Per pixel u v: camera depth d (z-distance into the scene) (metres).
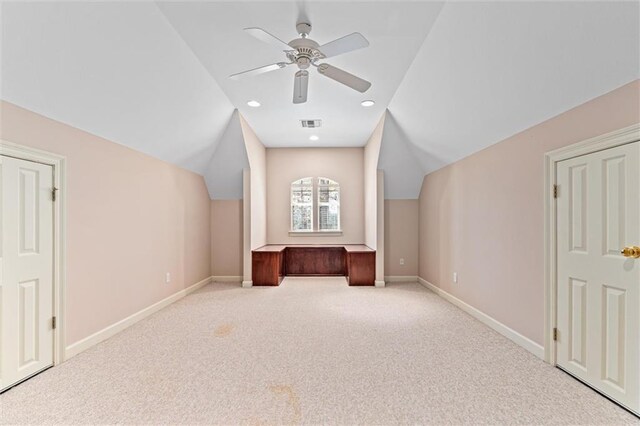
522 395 2.04
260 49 2.87
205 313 3.85
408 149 4.98
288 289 5.14
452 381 2.22
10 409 1.91
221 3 2.27
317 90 3.69
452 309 4.01
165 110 3.39
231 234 5.75
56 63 2.18
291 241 6.34
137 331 3.24
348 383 2.20
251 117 4.66
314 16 2.39
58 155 2.51
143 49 2.58
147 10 2.31
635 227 1.86
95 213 2.92
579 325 2.23
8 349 2.15
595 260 2.10
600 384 2.05
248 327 3.35
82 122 2.71
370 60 3.04
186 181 4.80
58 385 2.18
